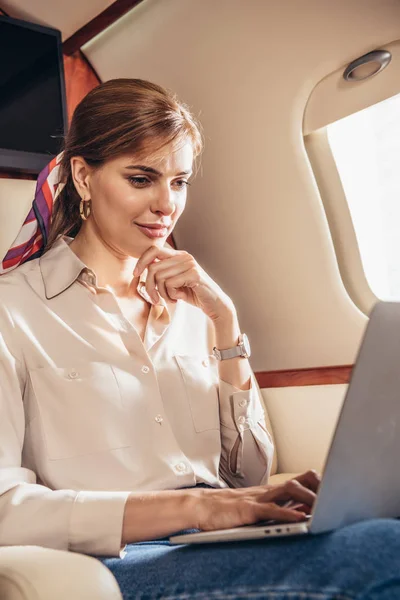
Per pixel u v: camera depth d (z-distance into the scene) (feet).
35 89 6.81
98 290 4.59
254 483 4.99
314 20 5.88
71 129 4.76
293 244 7.01
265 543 2.97
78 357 4.35
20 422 4.06
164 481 4.26
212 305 4.87
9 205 5.87
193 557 3.01
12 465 3.85
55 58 6.97
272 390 7.22
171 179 4.56
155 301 4.76
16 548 2.93
